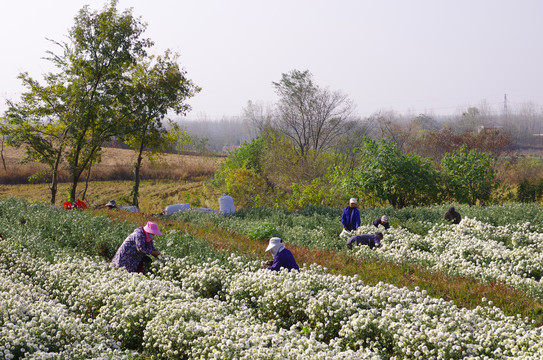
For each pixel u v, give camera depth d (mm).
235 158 37250
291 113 42312
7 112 25047
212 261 10211
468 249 12164
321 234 15039
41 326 6020
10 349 5496
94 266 9500
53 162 26891
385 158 24656
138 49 26719
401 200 25500
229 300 8211
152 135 28406
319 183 27656
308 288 7926
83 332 6223
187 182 44000
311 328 7164
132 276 8609
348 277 8633
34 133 26219
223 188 34906
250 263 10062
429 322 6488
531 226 15461
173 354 6125
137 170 28578
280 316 7656
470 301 8438
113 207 19453
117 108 27359
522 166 47406
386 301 7625
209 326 6238
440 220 17609
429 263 11594
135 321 6934
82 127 25703
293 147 37094
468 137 52312
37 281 8945
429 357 5867
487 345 6113
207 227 16219
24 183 41312
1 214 16859
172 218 18797
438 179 25594
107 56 25781
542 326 6844
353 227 15039
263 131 43125
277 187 33188
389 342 6430
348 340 6547
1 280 8016
